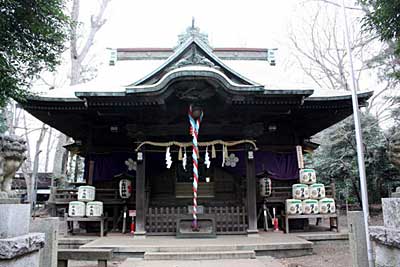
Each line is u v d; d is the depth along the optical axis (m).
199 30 14.54
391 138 4.47
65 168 23.88
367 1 6.52
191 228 10.62
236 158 13.15
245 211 11.31
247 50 17.19
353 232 5.73
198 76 9.71
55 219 5.58
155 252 8.62
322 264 8.02
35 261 4.07
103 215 11.78
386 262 4.11
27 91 6.26
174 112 11.31
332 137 17.97
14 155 4.19
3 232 3.50
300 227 12.55
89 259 6.84
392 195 4.23
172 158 13.22
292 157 13.52
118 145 13.45
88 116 12.50
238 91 10.05
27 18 5.31
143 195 10.99
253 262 7.96
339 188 18.31
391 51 17.12
